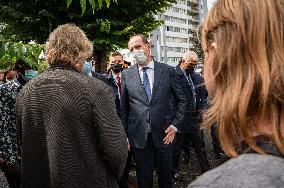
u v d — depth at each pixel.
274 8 0.68
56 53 2.38
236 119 0.68
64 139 2.26
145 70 4.21
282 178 0.58
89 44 2.48
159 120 4.14
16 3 11.59
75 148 2.27
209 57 0.77
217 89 0.74
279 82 0.66
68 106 2.25
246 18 0.70
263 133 0.67
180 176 6.14
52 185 2.32
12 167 3.79
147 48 4.20
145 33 13.87
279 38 0.67
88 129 2.29
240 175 0.60
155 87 4.16
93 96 2.27
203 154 6.07
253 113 0.67
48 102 2.29
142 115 4.14
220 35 0.73
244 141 0.67
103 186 2.35
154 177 6.15
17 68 4.00
